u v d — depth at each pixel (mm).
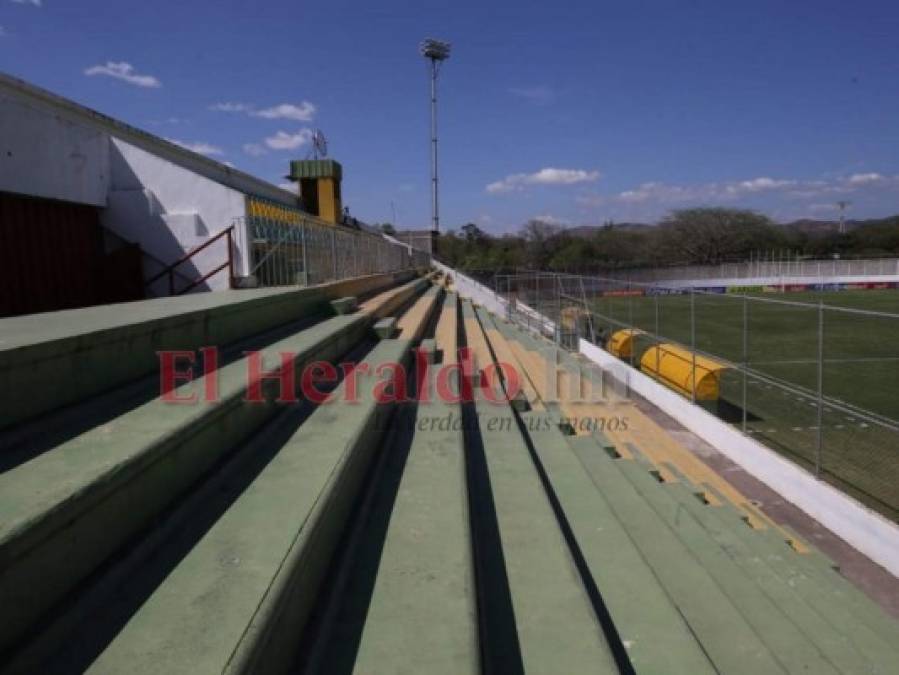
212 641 1591
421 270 30219
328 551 2543
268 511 2385
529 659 2270
